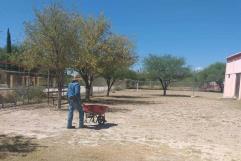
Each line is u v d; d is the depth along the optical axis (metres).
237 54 38.91
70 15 19.98
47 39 19.45
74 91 12.73
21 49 23.50
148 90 64.06
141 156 8.86
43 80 29.69
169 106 26.20
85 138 10.98
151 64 48.53
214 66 84.12
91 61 25.27
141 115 18.44
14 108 19.28
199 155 9.27
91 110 13.70
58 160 8.16
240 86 37.56
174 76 48.62
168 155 9.10
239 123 16.52
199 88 71.69
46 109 19.33
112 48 27.72
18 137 10.88
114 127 13.52
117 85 64.25
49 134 11.52
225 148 10.36
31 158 8.24
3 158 8.19
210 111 22.83
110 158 8.53
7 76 27.53
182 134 12.57
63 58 19.73
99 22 26.92
